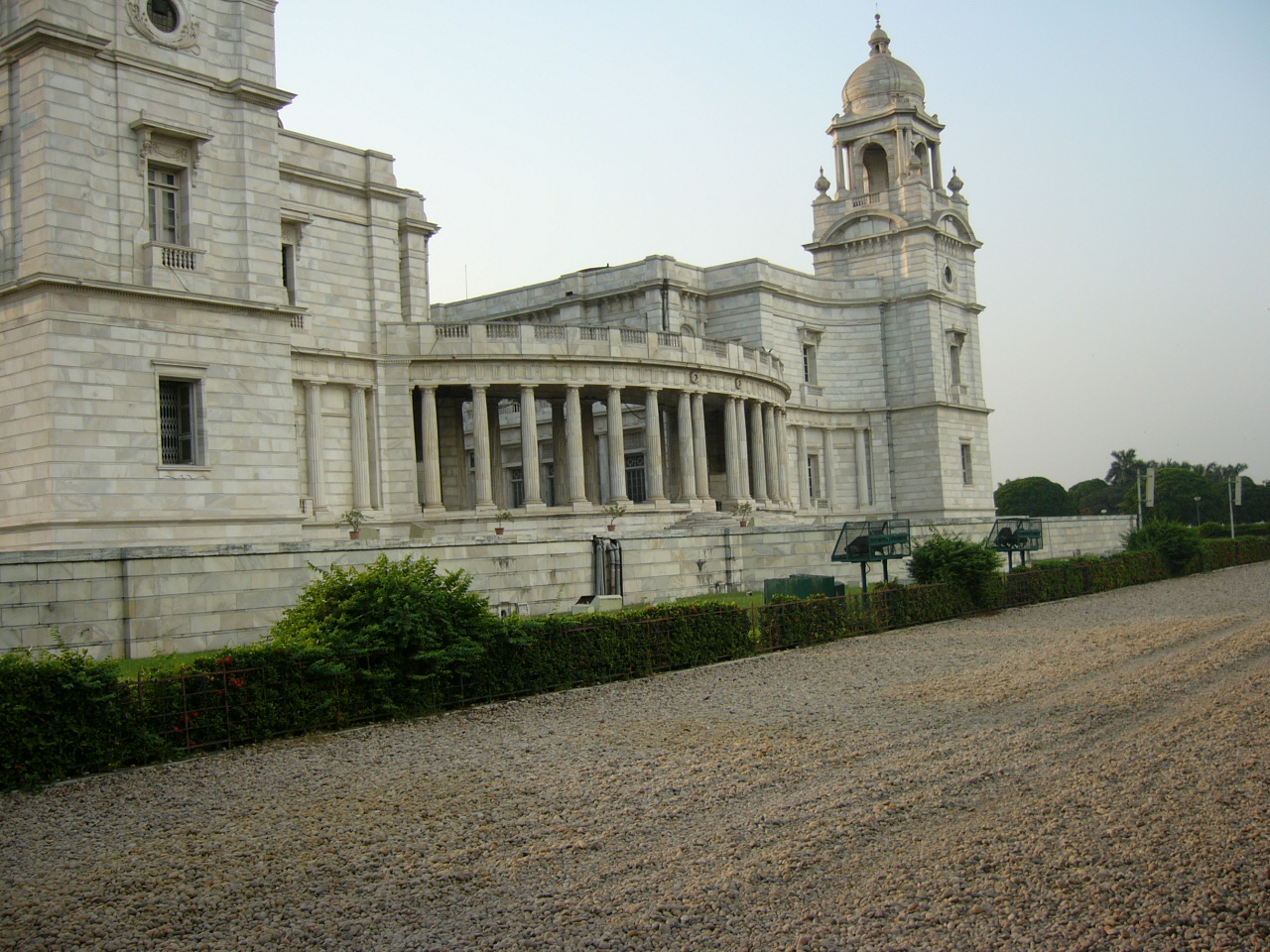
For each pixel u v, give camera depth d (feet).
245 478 136.46
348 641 79.46
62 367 122.11
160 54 133.08
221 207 137.80
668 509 208.85
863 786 57.67
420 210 213.46
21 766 62.69
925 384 301.02
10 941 40.93
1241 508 544.21
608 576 137.39
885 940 38.45
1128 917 39.52
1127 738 66.39
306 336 182.19
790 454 288.51
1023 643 115.24
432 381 195.21
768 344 279.69
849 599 128.88
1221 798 52.54
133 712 67.56
